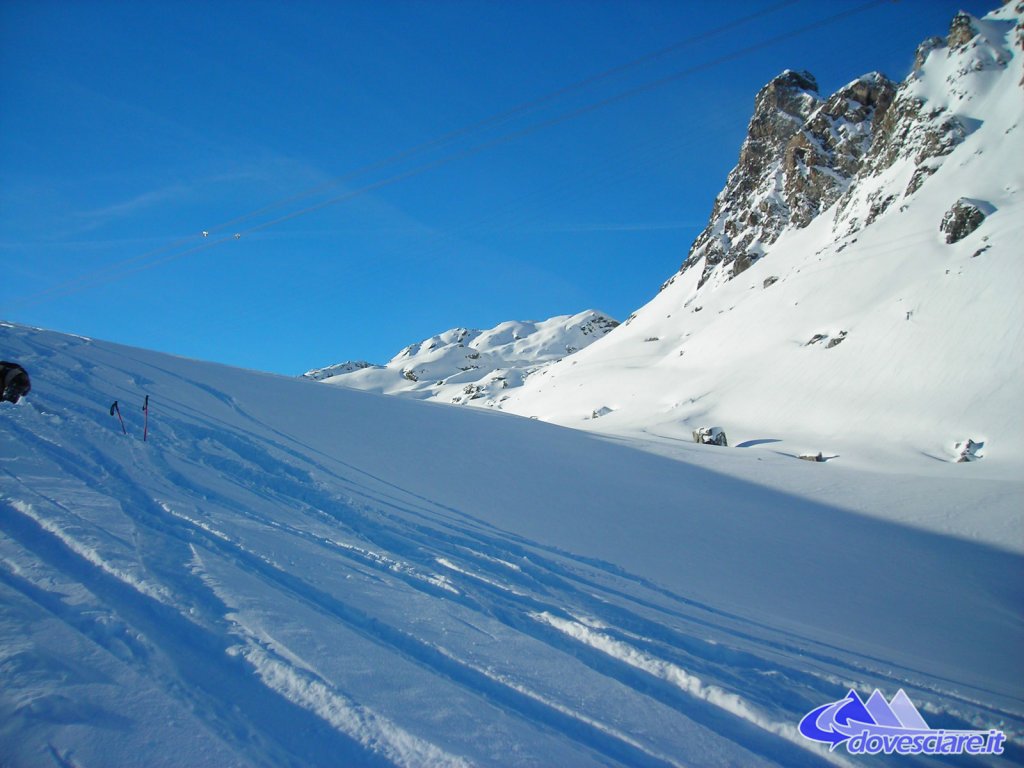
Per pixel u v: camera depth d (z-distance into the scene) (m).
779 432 60.78
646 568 11.40
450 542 10.49
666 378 94.19
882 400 57.47
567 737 4.76
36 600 4.96
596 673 5.99
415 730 4.30
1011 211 66.94
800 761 5.11
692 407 75.88
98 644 4.54
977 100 89.81
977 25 99.81
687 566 12.16
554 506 15.36
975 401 50.62
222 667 4.66
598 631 7.14
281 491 11.50
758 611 9.86
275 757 3.80
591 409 94.62
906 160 94.31
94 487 8.54
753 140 146.88
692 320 123.62
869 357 64.00
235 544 7.39
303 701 4.39
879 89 125.69
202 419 15.38
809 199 123.88
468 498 14.28
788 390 68.19
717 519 17.36
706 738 5.13
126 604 5.25
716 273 134.25
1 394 12.23
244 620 5.38
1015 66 89.12
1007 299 56.53
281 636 5.22
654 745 4.88
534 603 7.88
